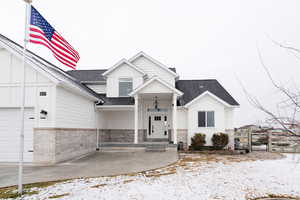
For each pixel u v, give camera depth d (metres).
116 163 9.94
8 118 10.23
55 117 9.88
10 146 10.08
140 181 6.80
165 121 17.48
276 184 6.61
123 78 17.33
